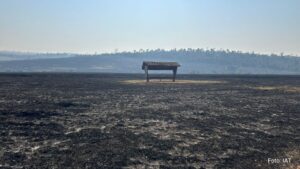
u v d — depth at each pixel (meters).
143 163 14.06
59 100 35.25
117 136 18.75
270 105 33.66
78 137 18.41
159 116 25.77
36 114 25.67
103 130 20.31
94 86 56.81
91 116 25.36
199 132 20.25
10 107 29.08
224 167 13.78
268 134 20.19
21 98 36.59
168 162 14.28
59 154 15.09
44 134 18.98
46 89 49.34
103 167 13.41
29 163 13.71
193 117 25.64
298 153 16.11
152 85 60.25
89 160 14.26
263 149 16.70
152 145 16.94
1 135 18.48
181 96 41.12
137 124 22.41
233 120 24.64
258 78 94.81
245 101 36.78
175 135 19.28
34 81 67.69
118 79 80.50
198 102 35.22
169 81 72.31
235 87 57.34
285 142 18.23
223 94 44.41
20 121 22.77
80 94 42.31
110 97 39.09
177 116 25.92
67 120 23.52
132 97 39.41
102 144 16.95
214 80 80.25
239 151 16.25
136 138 18.33
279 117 26.34
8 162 13.77
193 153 15.73
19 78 77.62
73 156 14.80
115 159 14.48
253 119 25.23
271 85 63.66
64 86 55.84
